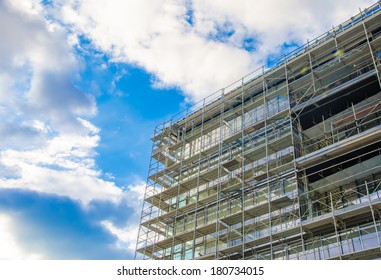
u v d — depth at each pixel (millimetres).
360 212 25750
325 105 33219
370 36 33344
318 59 36156
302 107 33094
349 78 33656
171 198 42469
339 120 30047
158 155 45438
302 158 30297
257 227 32688
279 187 32375
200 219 37875
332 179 30531
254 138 37438
